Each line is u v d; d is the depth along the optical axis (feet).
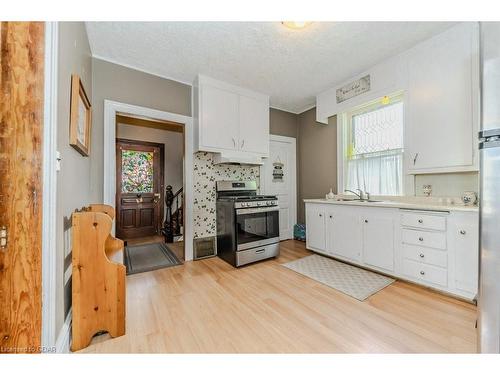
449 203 7.20
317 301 6.21
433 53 7.16
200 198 10.41
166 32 6.82
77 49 5.48
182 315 5.57
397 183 9.12
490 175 3.06
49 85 3.54
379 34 7.02
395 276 7.51
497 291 3.02
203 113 9.49
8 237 3.34
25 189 3.40
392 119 9.30
